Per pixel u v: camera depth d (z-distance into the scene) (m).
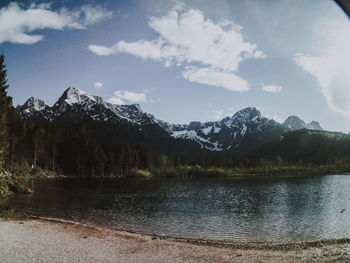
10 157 84.75
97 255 13.77
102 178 110.81
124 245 16.50
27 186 46.66
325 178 95.00
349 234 21.28
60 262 12.21
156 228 23.06
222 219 27.27
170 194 52.06
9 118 76.56
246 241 19.17
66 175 114.81
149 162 143.00
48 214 27.17
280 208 34.44
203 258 14.41
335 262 13.64
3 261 11.88
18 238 16.09
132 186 71.31
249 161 165.25
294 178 101.00
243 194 51.91
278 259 14.35
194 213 30.67
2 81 47.25
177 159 161.38
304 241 19.17
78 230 20.16
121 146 142.25
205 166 150.88
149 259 13.80
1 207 28.03
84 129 152.38
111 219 26.41
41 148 110.44
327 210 32.41
